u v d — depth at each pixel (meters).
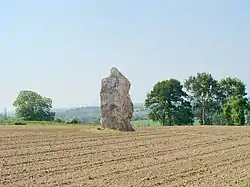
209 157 23.89
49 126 47.16
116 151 25.78
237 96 96.94
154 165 21.27
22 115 108.94
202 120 101.62
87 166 20.80
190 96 101.62
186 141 31.45
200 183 17.28
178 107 100.50
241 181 17.56
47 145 27.75
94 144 28.81
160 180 17.86
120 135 35.00
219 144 29.88
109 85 40.12
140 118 101.88
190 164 21.61
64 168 20.22
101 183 17.19
